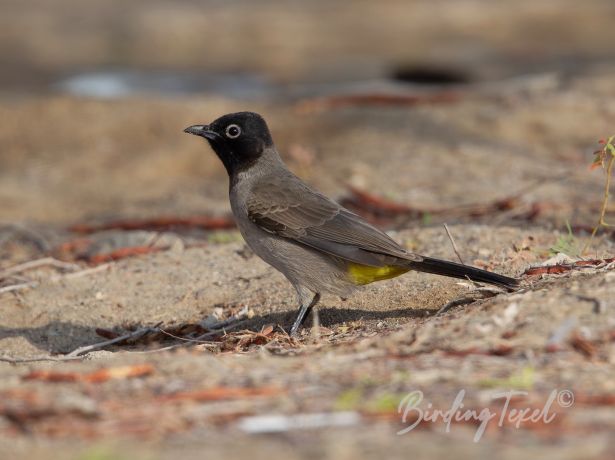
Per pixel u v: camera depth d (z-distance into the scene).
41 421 6.82
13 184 19.86
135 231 15.07
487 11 38.09
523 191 15.53
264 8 39.41
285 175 11.28
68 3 39.56
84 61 30.42
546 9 38.28
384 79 27.39
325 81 27.22
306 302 10.80
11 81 27.62
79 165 20.83
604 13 37.12
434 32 34.75
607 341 7.88
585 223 13.74
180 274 12.85
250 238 11.09
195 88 26.80
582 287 8.80
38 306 12.26
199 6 39.62
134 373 7.81
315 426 6.60
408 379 7.40
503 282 9.67
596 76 24.19
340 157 18.89
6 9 38.25
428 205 15.58
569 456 5.96
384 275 10.45
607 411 6.66
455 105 21.94
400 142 19.47
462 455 6.06
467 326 8.50
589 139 19.52
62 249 14.77
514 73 27.53
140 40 33.59
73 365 8.45
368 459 6.05
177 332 11.18
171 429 6.64
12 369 8.59
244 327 11.09
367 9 39.16
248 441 6.39
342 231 10.58
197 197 18.09
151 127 22.30
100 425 6.74
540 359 7.71
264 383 7.49
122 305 12.17
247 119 11.18
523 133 19.97
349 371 7.72
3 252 15.33
